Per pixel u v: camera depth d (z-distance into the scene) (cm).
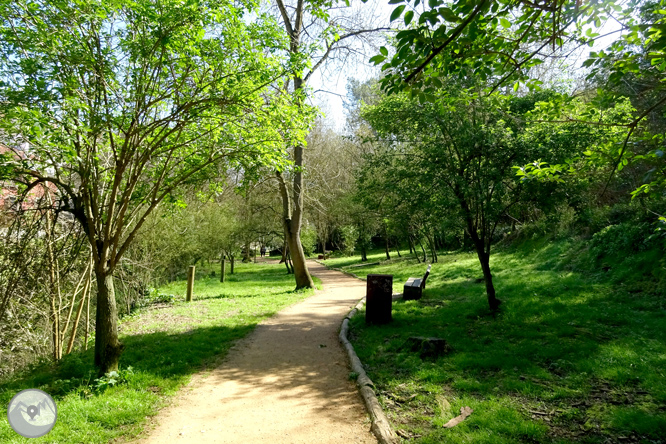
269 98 673
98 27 502
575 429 386
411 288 1123
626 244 1092
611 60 361
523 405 438
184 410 471
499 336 708
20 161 526
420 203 855
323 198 2231
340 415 443
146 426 431
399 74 338
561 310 827
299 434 402
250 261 4472
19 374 707
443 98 593
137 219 1360
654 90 379
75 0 454
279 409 466
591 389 471
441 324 818
